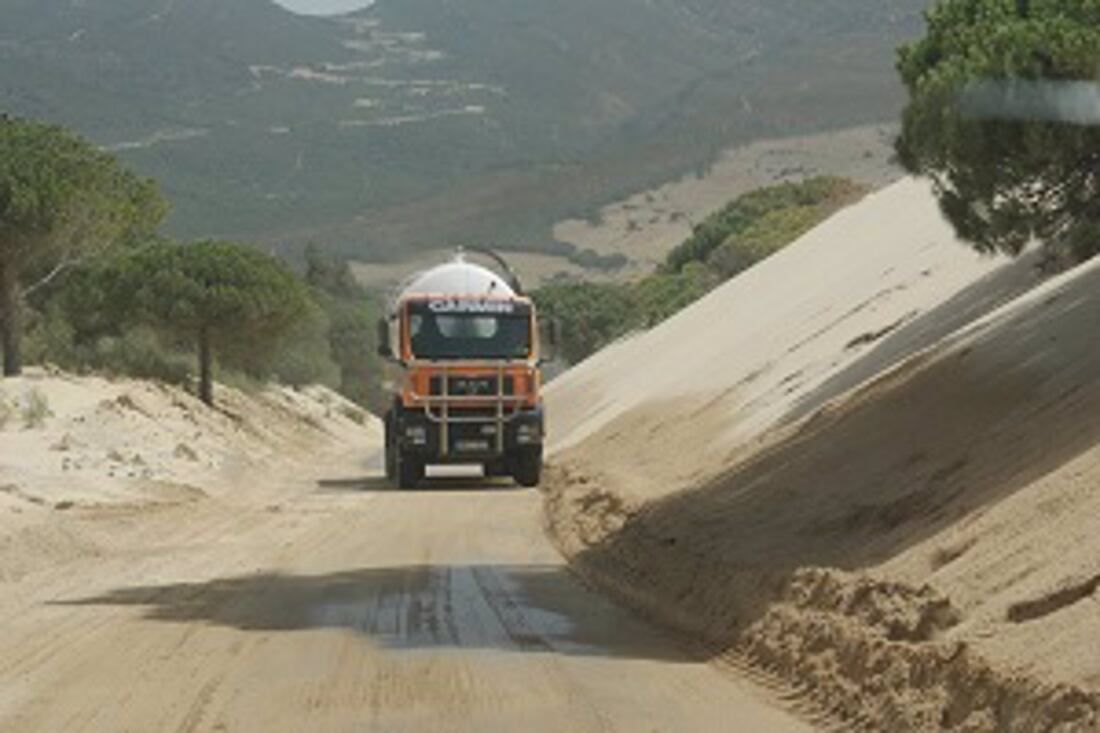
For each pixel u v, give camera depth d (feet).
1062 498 67.77
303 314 350.43
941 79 99.91
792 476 111.65
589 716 60.29
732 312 315.17
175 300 317.22
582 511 144.66
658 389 276.62
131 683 67.77
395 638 79.20
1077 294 111.75
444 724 58.95
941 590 65.62
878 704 58.80
